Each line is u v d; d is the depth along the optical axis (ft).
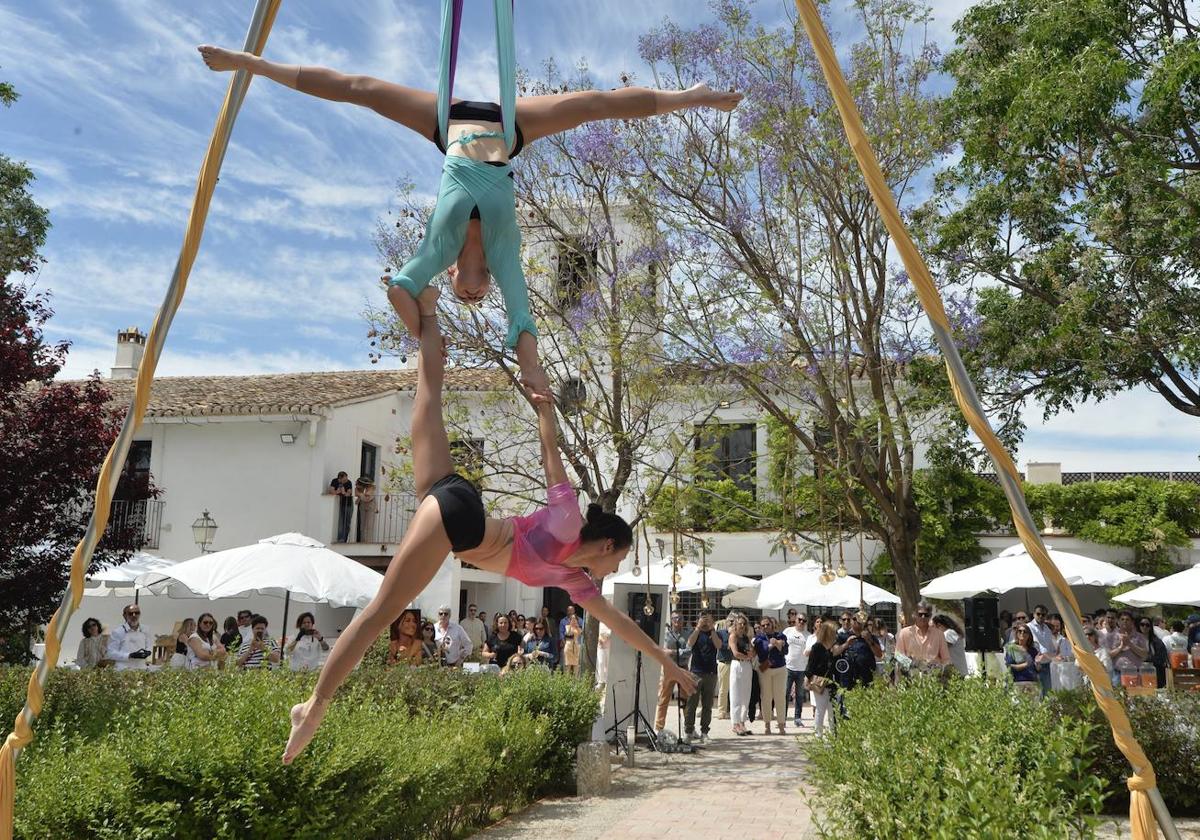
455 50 11.21
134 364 89.92
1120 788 28.35
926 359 45.57
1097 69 33.94
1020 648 45.44
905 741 19.01
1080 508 76.38
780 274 43.27
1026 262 43.27
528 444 47.83
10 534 38.70
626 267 44.32
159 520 73.77
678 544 59.26
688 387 46.01
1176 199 38.42
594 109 11.65
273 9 12.07
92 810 16.12
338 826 19.44
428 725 27.27
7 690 27.43
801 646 57.41
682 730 52.19
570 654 55.62
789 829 27.76
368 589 47.98
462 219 11.06
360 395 77.77
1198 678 45.91
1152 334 38.86
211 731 18.69
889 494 46.21
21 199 49.26
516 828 28.19
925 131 41.06
